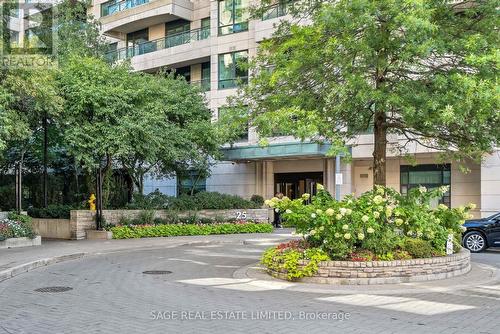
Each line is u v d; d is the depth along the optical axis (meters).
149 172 32.09
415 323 7.67
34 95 17.81
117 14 39.00
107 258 16.16
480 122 10.88
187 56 35.34
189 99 27.08
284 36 14.01
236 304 9.05
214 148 27.16
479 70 10.86
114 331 7.18
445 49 11.18
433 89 11.24
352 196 12.54
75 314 8.24
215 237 23.34
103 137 20.88
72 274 12.70
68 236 22.42
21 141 22.80
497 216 18.36
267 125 11.29
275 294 10.00
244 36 32.75
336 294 9.96
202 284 11.16
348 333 7.10
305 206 11.98
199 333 7.09
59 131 21.73
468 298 9.59
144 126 21.48
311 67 12.42
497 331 7.23
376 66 11.88
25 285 11.13
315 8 13.88
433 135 12.98
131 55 38.25
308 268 11.03
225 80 33.56
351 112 12.66
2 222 18.77
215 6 34.22
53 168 27.77
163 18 37.41
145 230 22.89
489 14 11.70
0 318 7.99
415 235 12.66
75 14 32.81
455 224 13.59
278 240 22.09
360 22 10.96
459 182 27.31
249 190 33.59
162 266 14.17
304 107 12.27
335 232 11.25
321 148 27.80
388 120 14.26
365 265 10.91
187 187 36.19
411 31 10.41
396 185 29.25
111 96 21.17
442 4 11.84
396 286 10.69
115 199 26.86
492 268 13.44
